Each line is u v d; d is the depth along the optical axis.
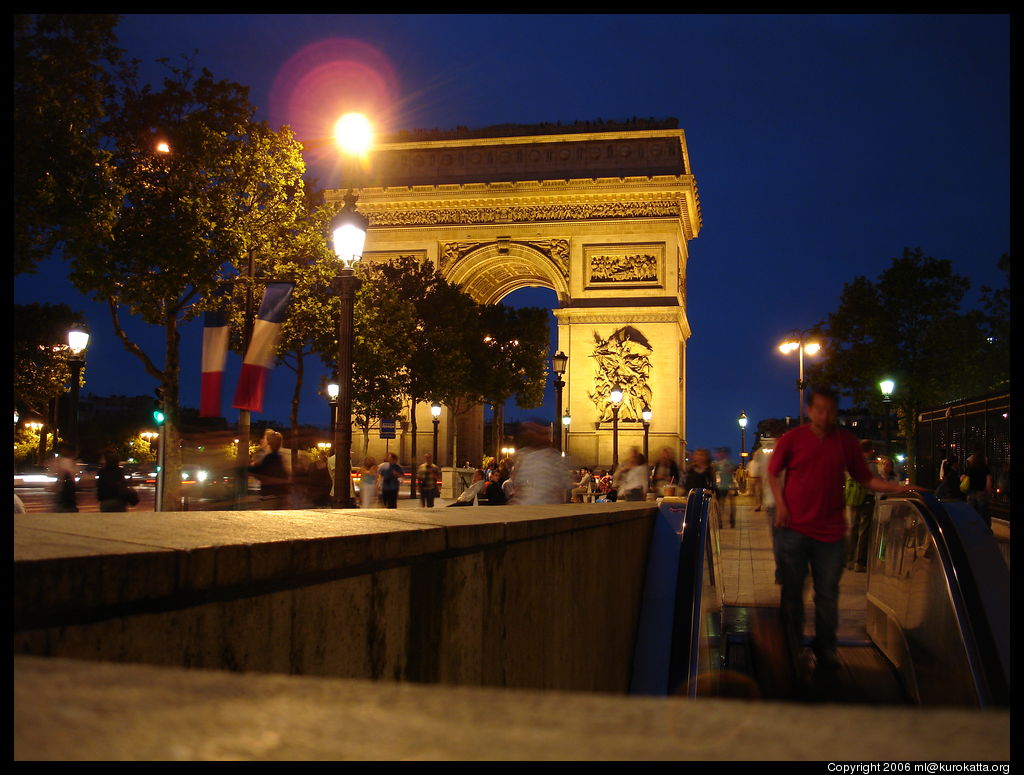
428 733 0.88
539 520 5.21
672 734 0.88
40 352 64.19
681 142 73.88
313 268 30.77
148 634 2.05
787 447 7.73
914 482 44.94
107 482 19.42
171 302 27.55
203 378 23.48
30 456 62.75
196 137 26.12
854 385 49.56
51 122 20.62
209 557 2.24
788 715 0.94
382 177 76.31
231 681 1.08
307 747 0.83
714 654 9.12
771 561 20.80
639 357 69.00
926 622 7.00
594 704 0.99
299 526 3.09
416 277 61.50
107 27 21.25
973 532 6.45
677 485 27.56
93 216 21.72
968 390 48.25
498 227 73.38
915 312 48.78
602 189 71.56
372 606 3.12
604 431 68.56
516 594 4.78
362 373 45.69
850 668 8.74
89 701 0.97
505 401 76.38
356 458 72.06
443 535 3.72
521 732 0.88
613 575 7.79
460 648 3.96
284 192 29.30
